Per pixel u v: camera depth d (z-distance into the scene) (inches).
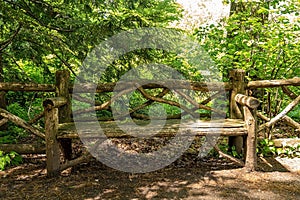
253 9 195.6
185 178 121.6
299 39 164.6
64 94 140.4
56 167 122.6
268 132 157.1
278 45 155.7
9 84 135.3
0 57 181.2
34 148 140.4
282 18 161.3
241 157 145.0
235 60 183.3
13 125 189.8
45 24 176.2
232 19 188.1
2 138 164.2
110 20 172.9
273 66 163.6
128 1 189.2
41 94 216.2
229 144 151.8
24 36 164.6
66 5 180.7
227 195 105.2
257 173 126.0
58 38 166.4
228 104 158.6
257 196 104.5
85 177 122.3
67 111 141.9
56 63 213.2
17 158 138.9
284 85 144.7
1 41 180.2
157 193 107.0
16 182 117.4
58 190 109.6
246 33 176.4
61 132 121.8
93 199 102.3
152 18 193.9
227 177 122.0
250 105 124.5
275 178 120.8
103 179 120.6
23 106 213.2
